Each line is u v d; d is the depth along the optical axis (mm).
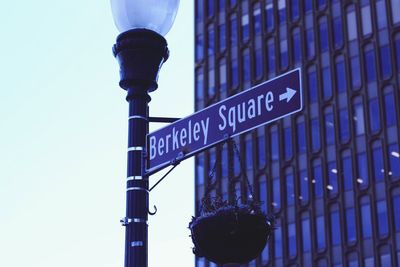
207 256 5859
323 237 63344
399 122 62000
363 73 65438
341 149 64625
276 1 73562
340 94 66375
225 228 5676
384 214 60469
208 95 75750
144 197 6492
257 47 73562
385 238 59719
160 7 6832
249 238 5703
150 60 6812
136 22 6828
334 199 63750
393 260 58750
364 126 63938
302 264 63719
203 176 72562
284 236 65562
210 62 76938
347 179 63562
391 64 64062
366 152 63125
